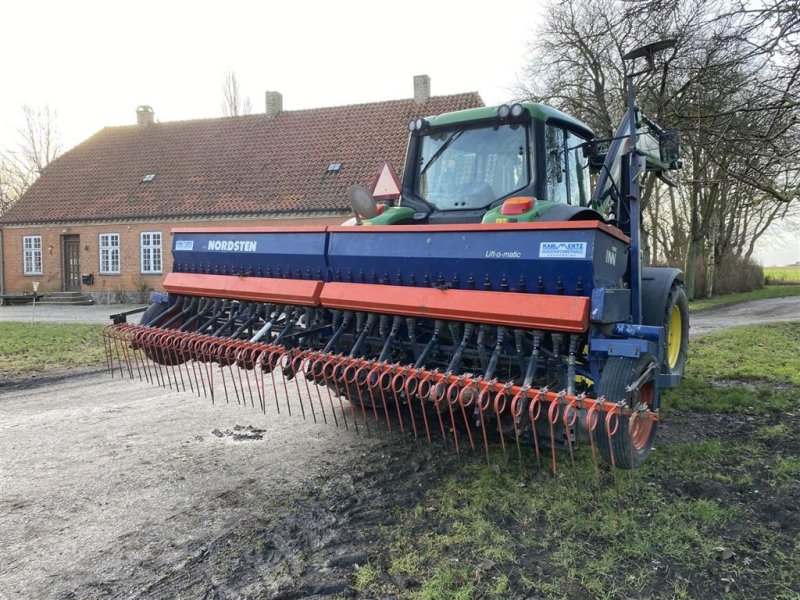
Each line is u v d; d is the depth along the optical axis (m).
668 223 27.11
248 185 21.06
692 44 7.86
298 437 4.93
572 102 17.78
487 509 3.51
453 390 3.56
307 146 21.75
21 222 23.70
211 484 3.93
